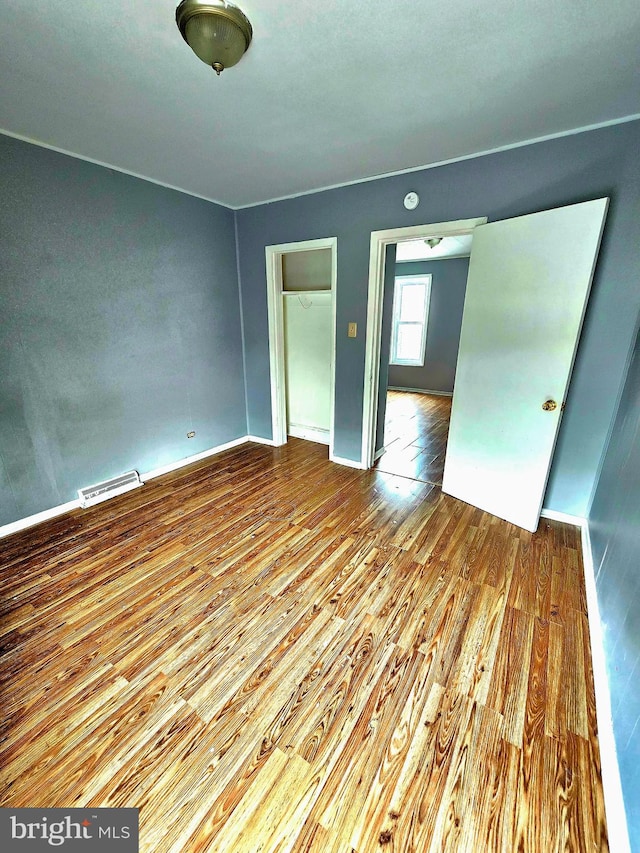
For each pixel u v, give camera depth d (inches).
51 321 94.9
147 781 44.4
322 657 60.5
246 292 146.6
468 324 100.8
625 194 77.8
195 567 82.3
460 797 42.9
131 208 106.7
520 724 50.5
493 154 89.7
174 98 67.8
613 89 65.3
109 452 113.7
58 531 95.8
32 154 85.6
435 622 67.4
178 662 59.7
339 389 134.3
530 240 83.7
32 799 42.7
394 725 50.5
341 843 39.2
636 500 56.7
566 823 40.7
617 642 52.2
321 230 121.6
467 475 109.0
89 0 46.2
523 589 75.5
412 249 218.8
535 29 51.6
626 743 41.5
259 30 50.9
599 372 87.4
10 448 91.8
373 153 91.4
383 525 98.9
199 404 140.9
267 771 45.4
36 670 58.2
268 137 83.1
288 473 132.6
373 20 49.8
